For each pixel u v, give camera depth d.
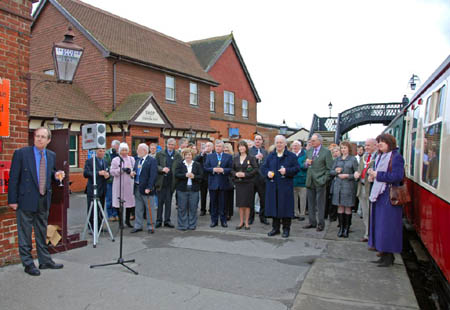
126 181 7.89
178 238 7.16
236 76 26.75
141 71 17.77
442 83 4.58
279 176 6.97
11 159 5.36
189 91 21.09
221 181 8.09
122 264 5.39
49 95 14.56
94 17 18.33
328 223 8.58
